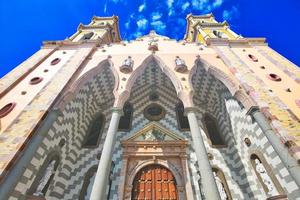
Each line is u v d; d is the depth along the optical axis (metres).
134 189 12.62
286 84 12.78
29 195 9.16
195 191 12.28
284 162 8.91
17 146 9.15
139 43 19.19
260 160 11.59
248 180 12.37
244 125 12.93
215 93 16.81
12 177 8.23
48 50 17.31
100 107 18.02
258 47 17.30
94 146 15.12
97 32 24.12
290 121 10.18
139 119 17.02
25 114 10.88
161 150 14.14
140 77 18.48
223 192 12.51
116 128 11.52
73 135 14.40
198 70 16.70
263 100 11.49
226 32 23.41
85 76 14.26
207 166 9.37
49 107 11.32
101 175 9.16
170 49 17.72
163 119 17.05
